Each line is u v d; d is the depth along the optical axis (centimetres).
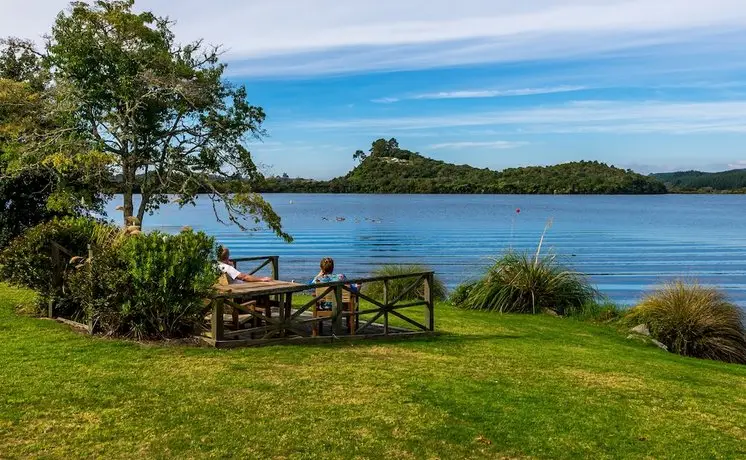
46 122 2020
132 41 2036
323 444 492
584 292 1518
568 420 585
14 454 450
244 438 495
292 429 519
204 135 2081
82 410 541
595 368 839
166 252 785
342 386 646
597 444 529
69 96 1945
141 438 488
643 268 3256
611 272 3088
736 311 1257
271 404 578
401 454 481
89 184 1991
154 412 543
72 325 887
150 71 1948
